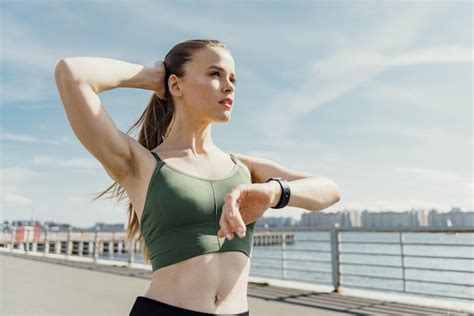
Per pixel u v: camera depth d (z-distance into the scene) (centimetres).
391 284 1342
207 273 114
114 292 715
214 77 133
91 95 113
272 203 112
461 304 550
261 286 731
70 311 560
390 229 606
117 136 117
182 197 117
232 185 127
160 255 116
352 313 511
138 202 124
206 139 139
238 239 122
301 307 548
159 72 140
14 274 975
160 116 154
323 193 130
